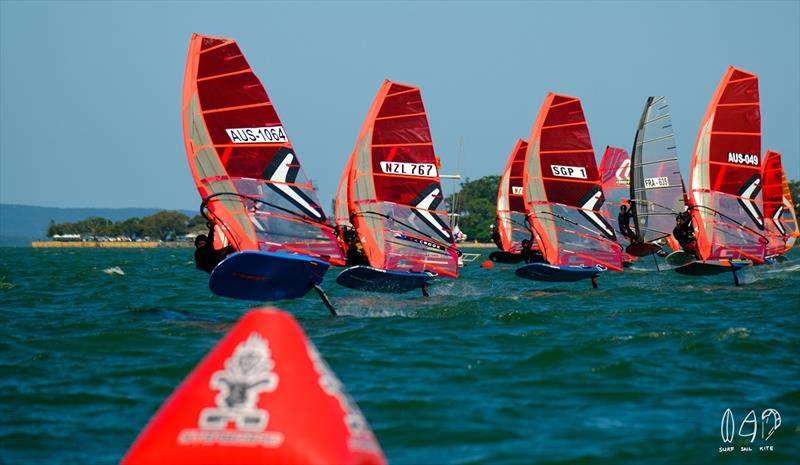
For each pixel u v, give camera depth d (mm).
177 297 110438
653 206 125375
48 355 60781
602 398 48125
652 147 125125
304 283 83375
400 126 107625
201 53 83938
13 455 37906
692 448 38750
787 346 63188
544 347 64250
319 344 65625
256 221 84625
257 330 24203
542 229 120500
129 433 41344
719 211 117500
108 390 49969
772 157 184000
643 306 92688
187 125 84250
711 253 117688
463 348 63906
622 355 60094
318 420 23344
